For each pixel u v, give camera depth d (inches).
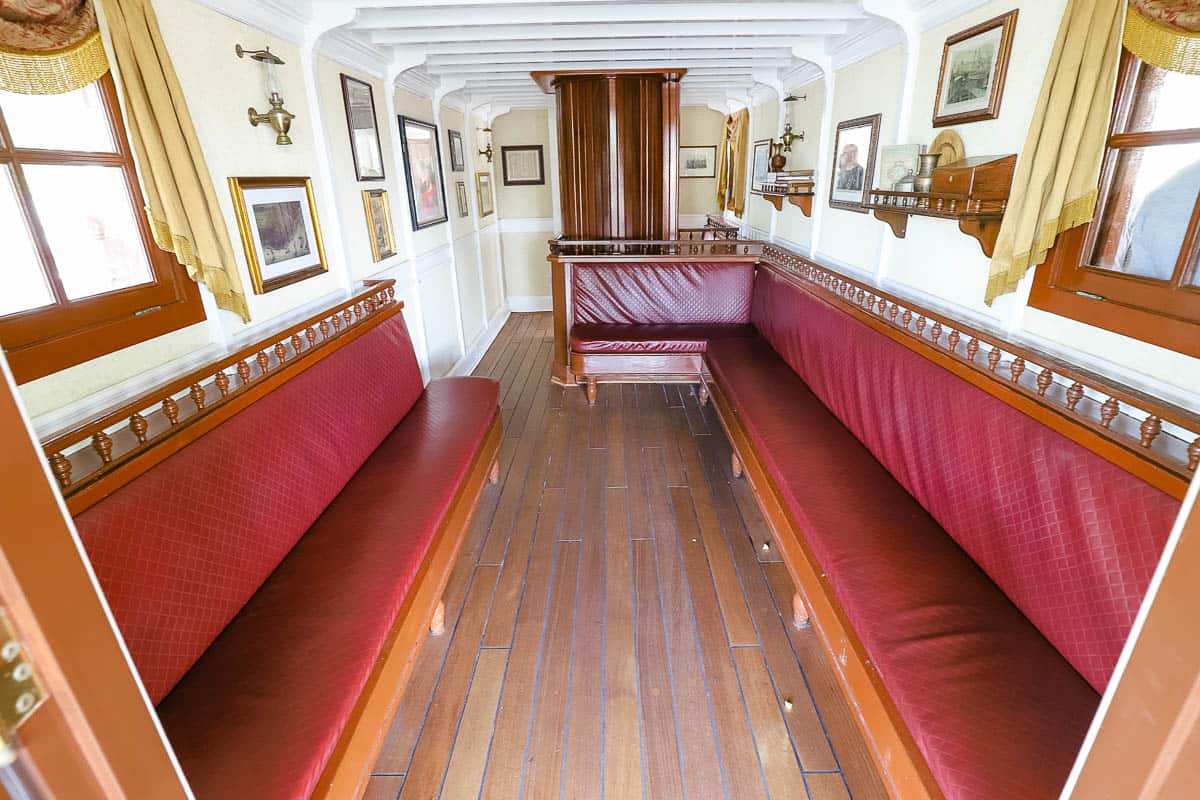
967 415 72.9
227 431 68.7
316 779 48.3
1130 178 61.8
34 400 56.2
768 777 65.9
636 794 64.3
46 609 18.8
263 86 97.9
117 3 62.8
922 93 106.7
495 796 64.3
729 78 204.2
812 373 122.3
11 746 17.6
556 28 133.3
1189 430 49.9
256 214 94.3
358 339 104.9
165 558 55.9
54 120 58.4
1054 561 57.4
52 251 58.2
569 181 197.8
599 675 79.4
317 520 80.4
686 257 172.2
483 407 119.0
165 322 72.9
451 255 197.2
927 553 70.8
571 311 180.5
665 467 135.0
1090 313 66.4
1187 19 51.3
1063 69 64.8
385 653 61.8
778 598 93.2
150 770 23.1
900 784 51.3
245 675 56.1
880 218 115.0
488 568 101.4
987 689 52.2
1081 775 24.5
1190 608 19.0
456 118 214.7
